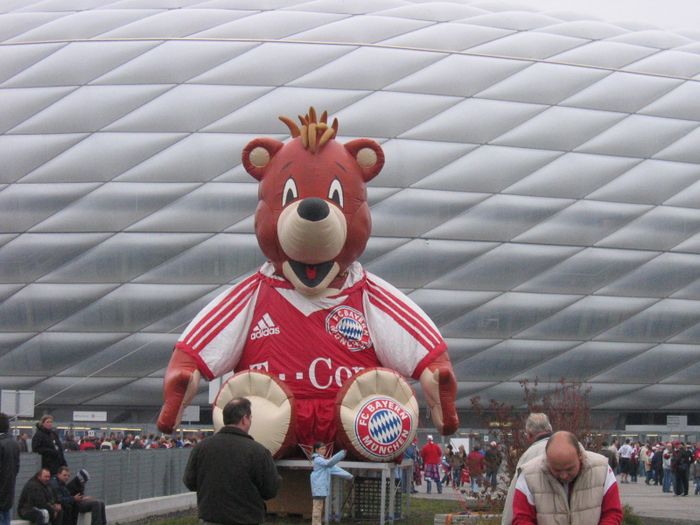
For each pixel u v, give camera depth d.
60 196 28.62
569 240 29.94
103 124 28.84
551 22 32.69
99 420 29.28
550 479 5.63
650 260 30.72
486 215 29.31
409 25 30.89
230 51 29.48
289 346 11.88
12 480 10.10
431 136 29.23
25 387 29.34
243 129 28.66
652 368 31.48
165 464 17.64
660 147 30.86
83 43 29.81
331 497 12.83
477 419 31.31
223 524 6.18
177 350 11.97
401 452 11.64
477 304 29.53
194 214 28.48
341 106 28.88
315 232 11.02
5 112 29.11
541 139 29.88
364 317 12.16
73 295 28.80
